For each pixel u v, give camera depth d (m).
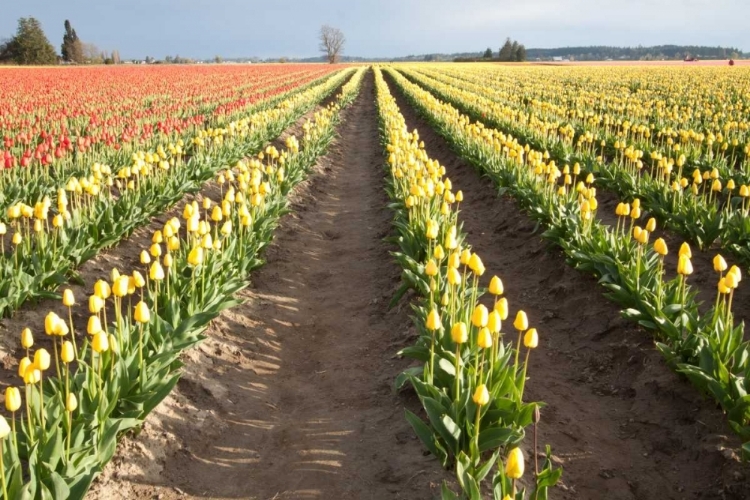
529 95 35.31
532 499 3.32
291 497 4.57
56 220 6.98
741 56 166.62
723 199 12.37
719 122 20.48
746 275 8.53
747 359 4.99
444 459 4.45
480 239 11.27
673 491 4.62
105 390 4.51
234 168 15.12
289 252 10.37
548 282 8.83
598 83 44.50
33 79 43.62
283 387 6.33
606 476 4.78
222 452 5.15
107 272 8.60
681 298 6.37
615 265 7.34
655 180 11.70
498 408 4.52
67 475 3.81
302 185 14.63
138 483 4.57
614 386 6.14
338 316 8.12
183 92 37.22
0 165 9.89
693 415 5.28
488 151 14.87
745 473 4.45
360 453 5.04
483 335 4.07
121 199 9.61
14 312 6.97
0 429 3.20
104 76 50.69
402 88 44.06
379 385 6.14
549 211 9.77
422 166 10.53
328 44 149.38
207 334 6.84
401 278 8.59
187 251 7.21
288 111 24.84
